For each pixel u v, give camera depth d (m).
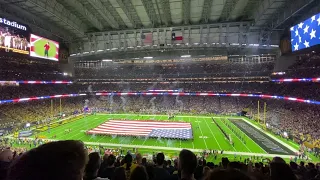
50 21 48.59
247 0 40.72
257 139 39.28
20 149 30.52
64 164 1.65
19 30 44.19
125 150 32.34
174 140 38.56
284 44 46.72
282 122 46.22
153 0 41.97
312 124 39.03
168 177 6.41
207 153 30.34
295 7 36.03
